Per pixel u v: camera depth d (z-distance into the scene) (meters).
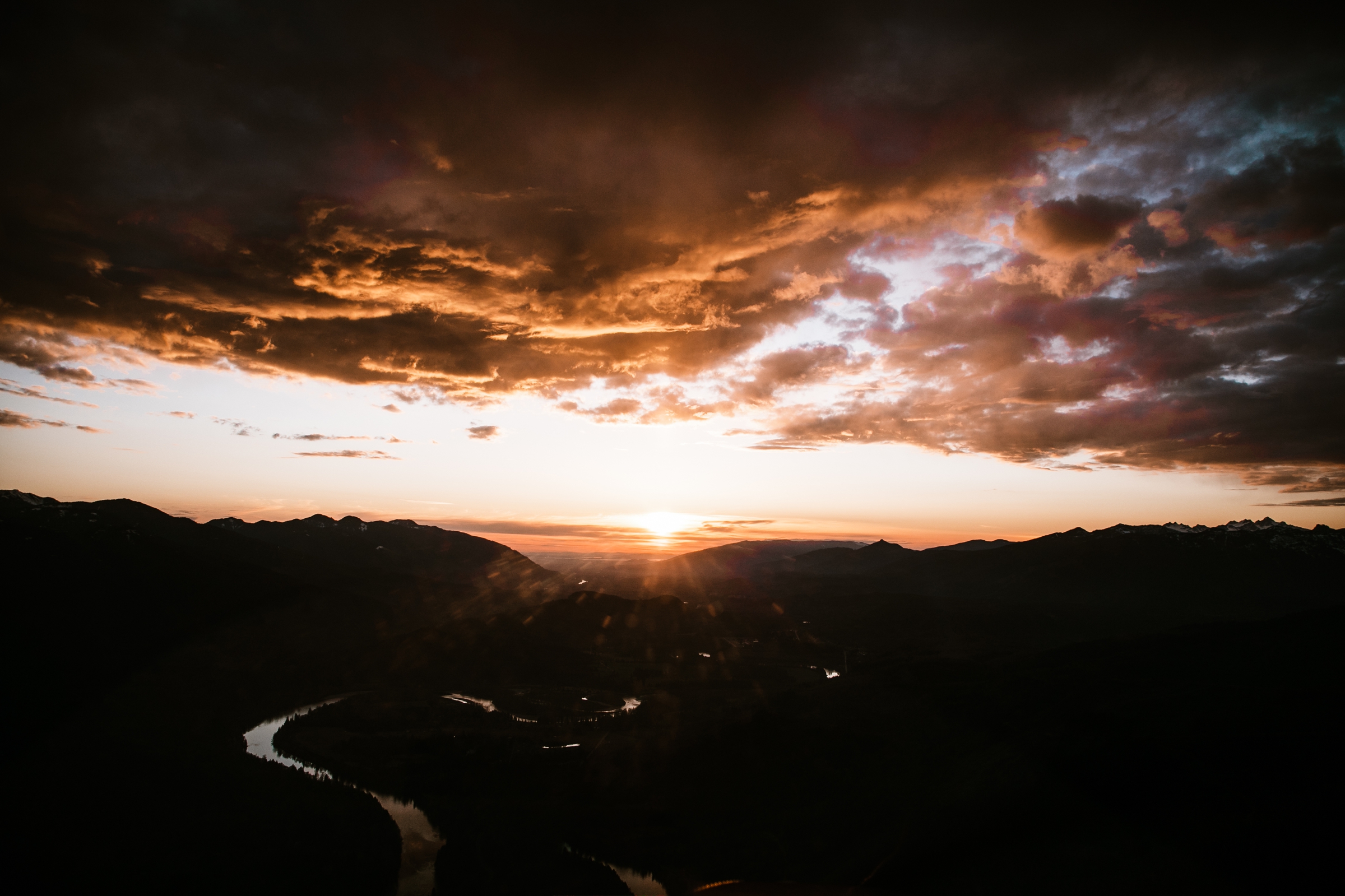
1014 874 66.56
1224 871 56.56
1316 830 56.31
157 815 112.25
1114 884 60.19
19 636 187.25
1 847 96.00
